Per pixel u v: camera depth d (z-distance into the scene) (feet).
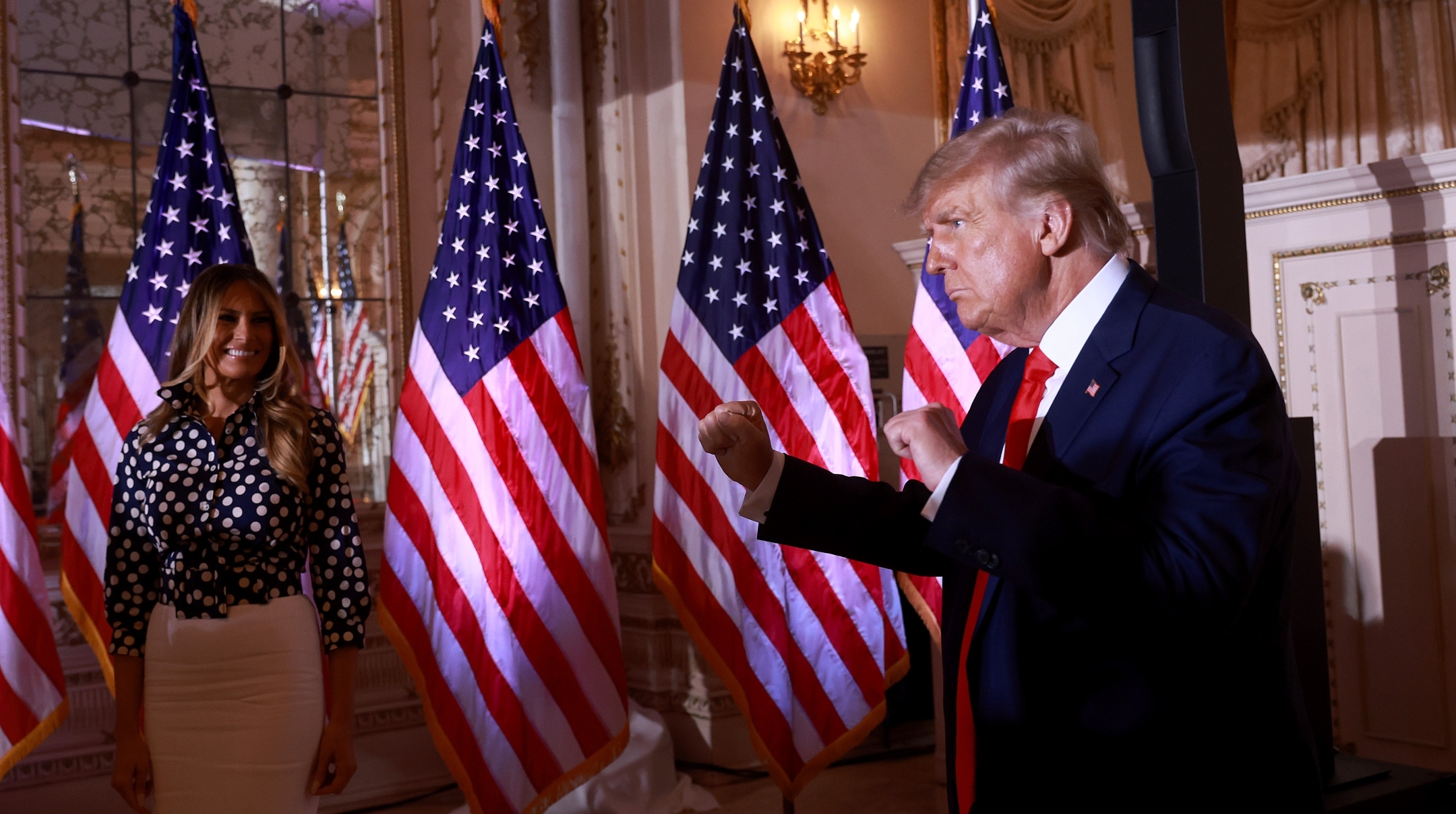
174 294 10.37
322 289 14.26
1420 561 10.10
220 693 7.36
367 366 14.52
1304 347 10.84
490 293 11.07
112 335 10.35
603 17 15.42
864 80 15.87
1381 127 18.04
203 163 10.63
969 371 11.25
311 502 8.07
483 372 10.95
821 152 15.38
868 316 15.61
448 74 15.19
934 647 13.41
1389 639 10.41
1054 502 3.46
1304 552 8.01
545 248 11.34
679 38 14.67
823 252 12.03
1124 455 3.78
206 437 7.74
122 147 13.15
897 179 16.08
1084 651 3.85
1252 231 11.19
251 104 13.87
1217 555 3.36
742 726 14.47
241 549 7.55
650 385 15.19
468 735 10.67
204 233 10.52
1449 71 17.43
